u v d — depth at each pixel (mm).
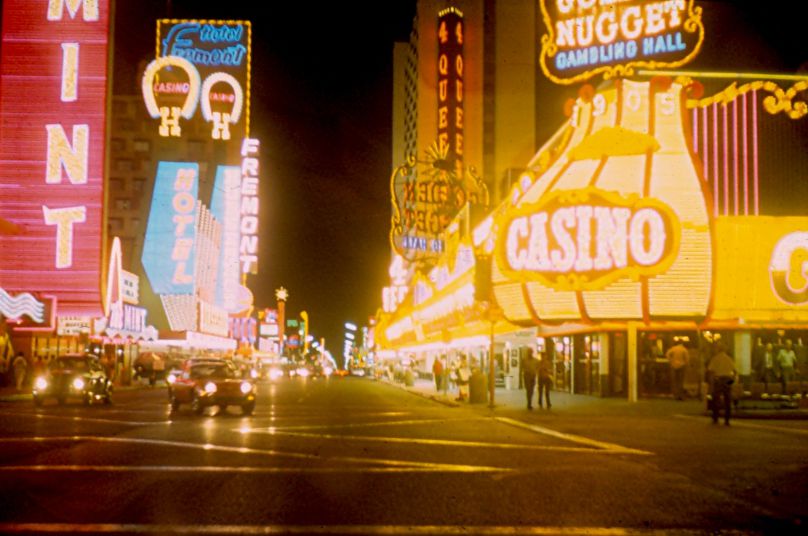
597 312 26219
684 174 26422
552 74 36406
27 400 32344
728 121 32156
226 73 103938
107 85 46625
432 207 52594
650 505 9148
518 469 11984
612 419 21672
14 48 46312
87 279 45312
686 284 25891
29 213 45594
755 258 29094
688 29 34594
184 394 23797
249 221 103000
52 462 12492
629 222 25531
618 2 35938
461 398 30219
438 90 95562
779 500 9461
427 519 8359
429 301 53688
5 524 7980
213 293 95562
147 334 56750
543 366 25844
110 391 29922
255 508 8875
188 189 86125
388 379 68688
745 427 19234
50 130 45969
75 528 7816
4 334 39250
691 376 30266
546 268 26312
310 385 56562
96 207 45844
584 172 27000
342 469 11938
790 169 31875
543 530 7891
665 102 27203
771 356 30266
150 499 9367
